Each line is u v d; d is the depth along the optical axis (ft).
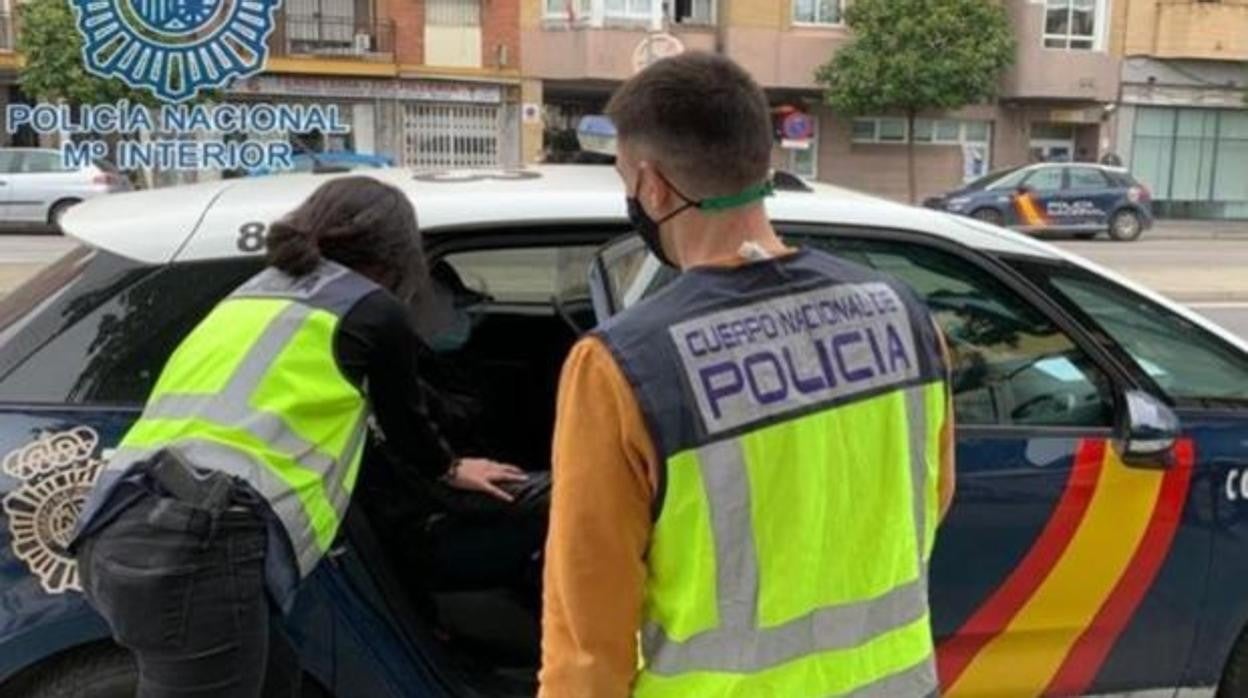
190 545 6.49
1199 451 9.29
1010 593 9.01
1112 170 72.08
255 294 7.20
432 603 8.99
